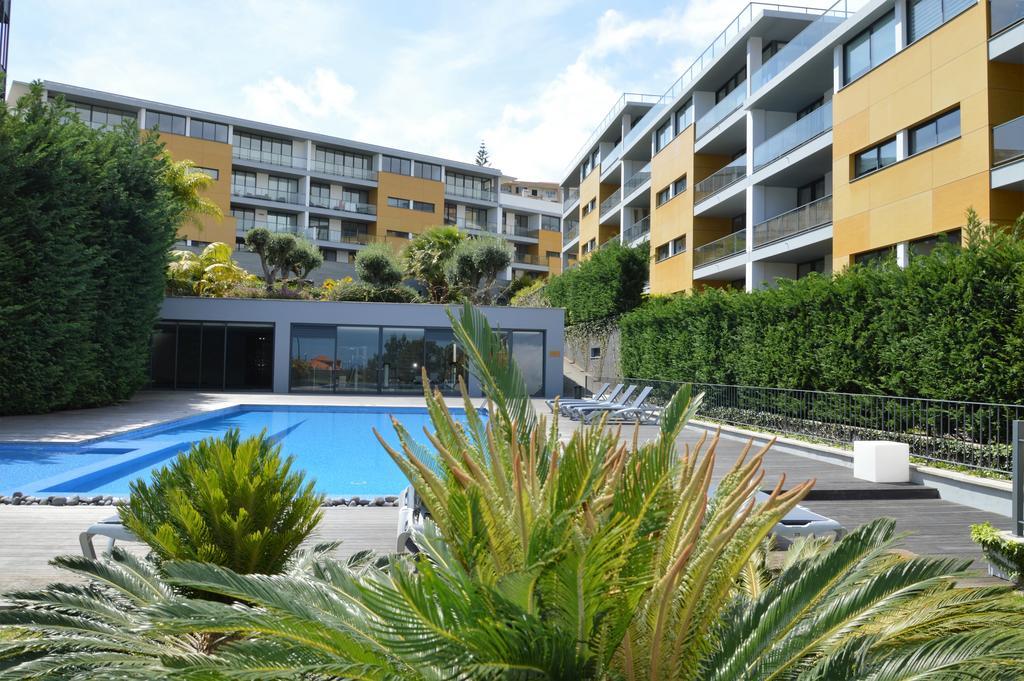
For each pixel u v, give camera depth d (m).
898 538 2.25
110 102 49.41
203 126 53.06
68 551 5.85
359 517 7.46
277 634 1.87
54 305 16.69
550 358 28.20
